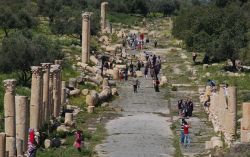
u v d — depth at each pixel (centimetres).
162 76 9419
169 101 8075
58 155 5359
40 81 5853
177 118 7144
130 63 10731
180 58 11638
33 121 5772
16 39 8350
